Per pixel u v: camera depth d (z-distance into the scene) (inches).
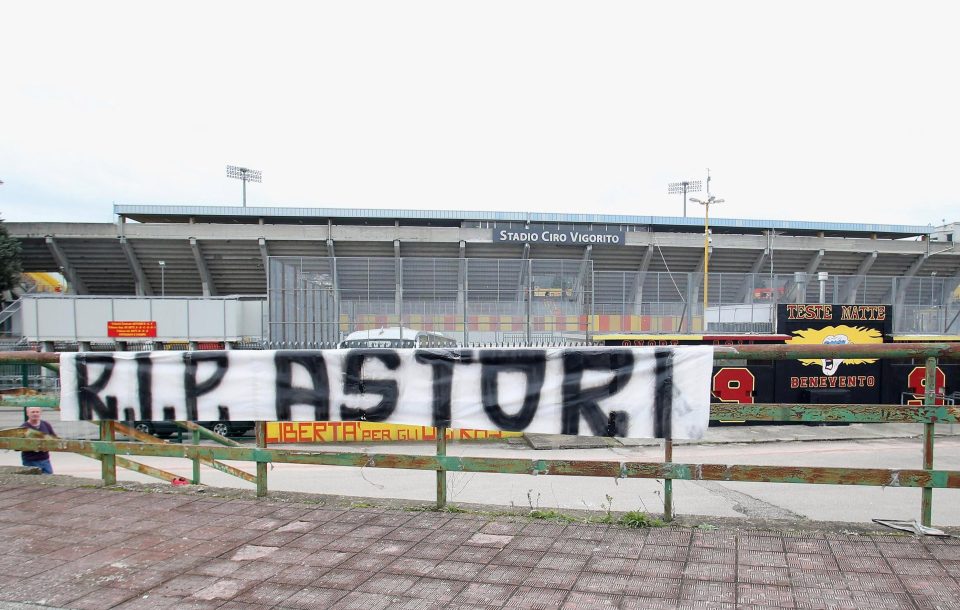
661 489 352.2
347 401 176.1
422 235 1412.4
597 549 138.3
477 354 168.7
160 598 116.1
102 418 192.1
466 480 382.0
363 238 1424.7
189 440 553.6
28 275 1569.9
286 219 1857.8
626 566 128.0
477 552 137.6
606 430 161.0
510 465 160.9
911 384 631.8
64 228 1467.8
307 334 838.5
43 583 123.5
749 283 1008.9
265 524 159.2
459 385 169.8
